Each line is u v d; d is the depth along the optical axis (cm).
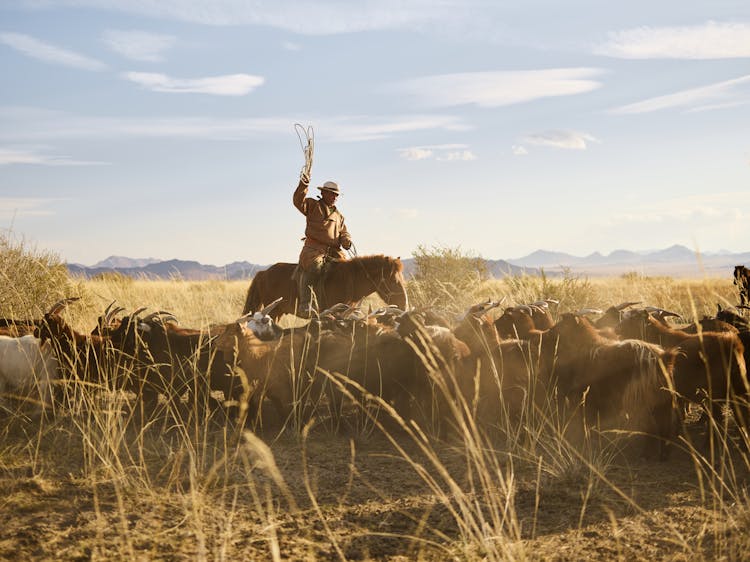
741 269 1154
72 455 706
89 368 855
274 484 651
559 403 795
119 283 1925
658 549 520
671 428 726
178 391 848
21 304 1244
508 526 557
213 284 2381
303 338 888
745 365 783
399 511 591
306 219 1320
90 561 492
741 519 559
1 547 505
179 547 516
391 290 1260
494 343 859
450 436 812
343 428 855
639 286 1831
